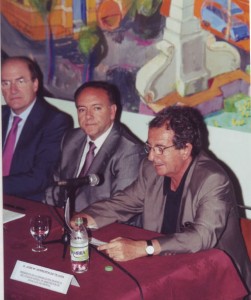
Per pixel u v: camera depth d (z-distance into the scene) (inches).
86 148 132.6
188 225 99.2
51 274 78.4
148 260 85.2
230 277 88.7
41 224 90.9
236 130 108.9
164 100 119.3
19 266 81.4
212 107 111.7
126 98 125.9
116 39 126.0
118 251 85.5
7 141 147.5
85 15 130.9
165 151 105.0
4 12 146.7
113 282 78.1
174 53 116.1
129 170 125.1
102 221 103.1
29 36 142.6
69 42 135.1
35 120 143.4
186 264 84.0
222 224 97.1
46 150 141.1
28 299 76.7
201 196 101.0
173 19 115.2
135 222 112.7
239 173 110.0
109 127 128.7
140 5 120.3
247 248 106.3
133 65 123.8
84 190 131.0
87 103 131.0
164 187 108.3
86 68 132.9
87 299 73.7
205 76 111.7
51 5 136.9
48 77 140.6
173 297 80.7
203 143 114.3
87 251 81.9
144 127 123.6
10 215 106.0
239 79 106.7
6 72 145.9
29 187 142.5
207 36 110.1
